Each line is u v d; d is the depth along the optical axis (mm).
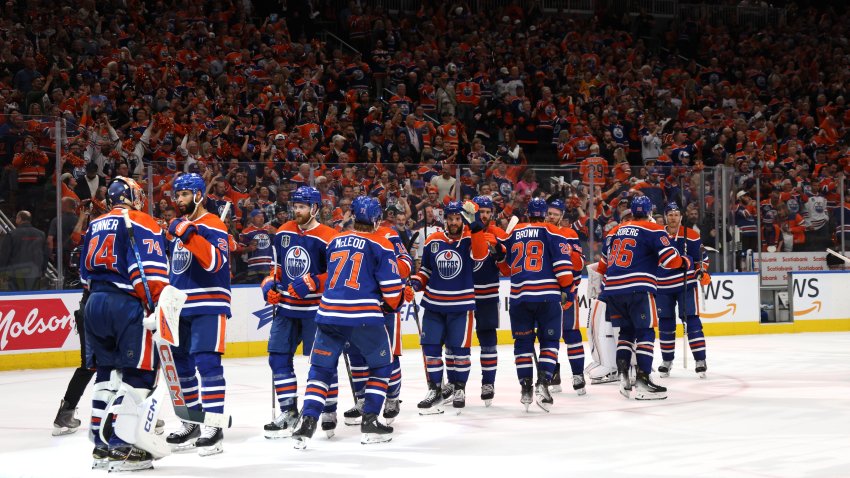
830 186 15438
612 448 6109
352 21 20797
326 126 16672
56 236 11547
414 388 9359
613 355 9445
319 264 6625
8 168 11305
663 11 25828
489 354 7996
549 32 22672
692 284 10000
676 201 14156
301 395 8883
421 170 12695
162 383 5672
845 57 24094
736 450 6016
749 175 14789
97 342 5602
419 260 12609
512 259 7887
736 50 24375
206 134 15055
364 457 5859
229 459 5848
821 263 15461
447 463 5652
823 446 6133
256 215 12266
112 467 5484
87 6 17094
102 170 11672
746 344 13469
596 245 13758
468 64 20422
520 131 18859
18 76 15242
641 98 20797
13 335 11312
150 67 16328
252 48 18438
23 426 7367
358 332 6078
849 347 13000
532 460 5730
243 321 12508
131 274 5406
